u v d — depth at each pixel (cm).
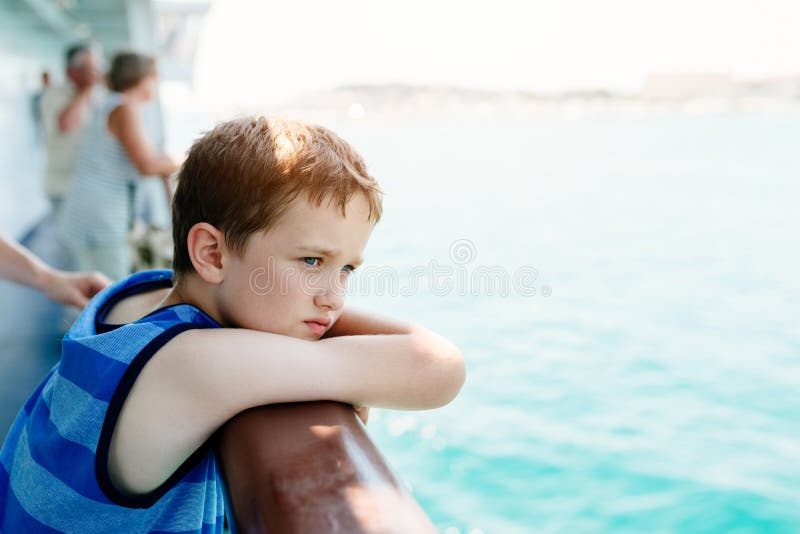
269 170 82
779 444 560
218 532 105
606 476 499
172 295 96
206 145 89
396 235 1552
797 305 1006
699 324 916
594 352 794
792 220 1670
